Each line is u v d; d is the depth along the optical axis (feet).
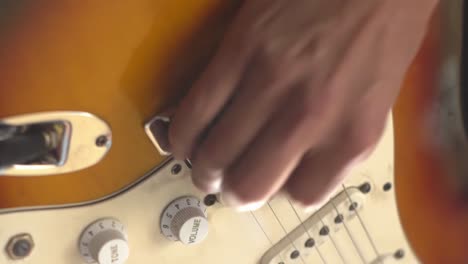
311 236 1.33
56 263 1.11
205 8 1.04
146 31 1.02
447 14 1.34
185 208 1.16
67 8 0.96
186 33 1.04
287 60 0.95
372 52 0.96
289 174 0.97
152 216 1.16
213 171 0.99
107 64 1.01
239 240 1.27
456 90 1.40
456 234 1.55
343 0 0.96
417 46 1.01
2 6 0.92
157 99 1.07
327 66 0.95
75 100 1.01
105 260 1.10
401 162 1.43
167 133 1.09
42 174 1.02
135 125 1.07
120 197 1.12
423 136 1.42
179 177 1.15
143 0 1.00
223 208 1.22
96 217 1.11
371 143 0.97
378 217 1.42
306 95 0.94
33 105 0.98
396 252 1.49
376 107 0.97
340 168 0.97
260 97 0.95
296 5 0.97
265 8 0.98
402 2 0.98
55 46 0.97
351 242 1.40
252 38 0.97
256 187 0.96
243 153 0.98
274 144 0.95
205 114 0.99
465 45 1.37
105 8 0.98
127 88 1.04
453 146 1.46
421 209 1.49
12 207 1.04
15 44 0.95
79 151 1.04
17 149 0.93
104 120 1.04
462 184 1.51
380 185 1.40
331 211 1.34
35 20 0.95
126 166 1.10
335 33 0.95
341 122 0.96
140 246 1.17
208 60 1.07
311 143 0.96
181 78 1.07
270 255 1.31
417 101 1.39
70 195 1.08
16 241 1.06
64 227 1.09
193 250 1.22
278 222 1.29
